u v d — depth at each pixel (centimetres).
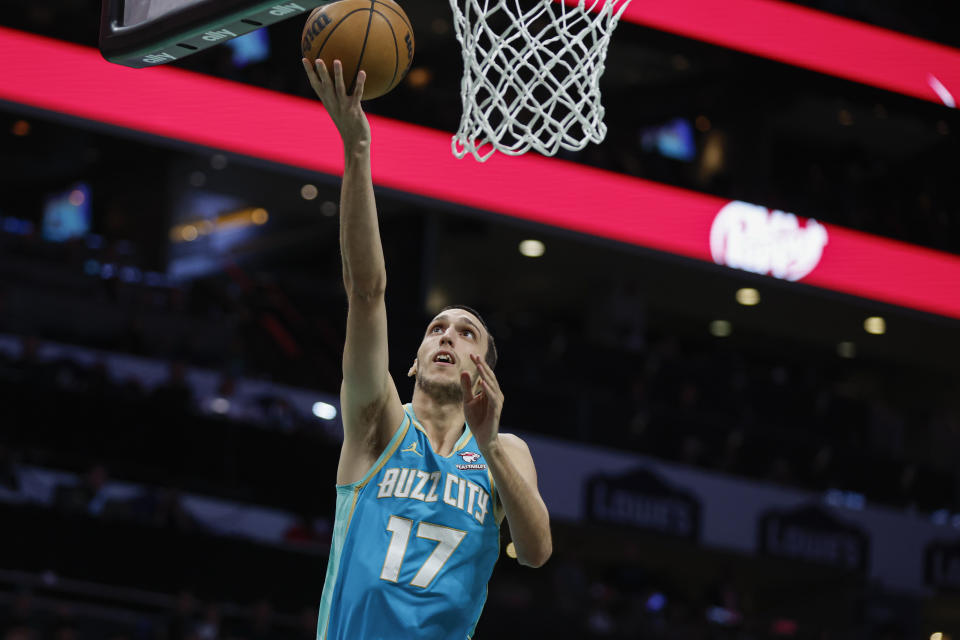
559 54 424
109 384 1353
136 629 1130
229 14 346
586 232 1450
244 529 1340
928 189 2000
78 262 1830
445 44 1867
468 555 341
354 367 338
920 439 1992
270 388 1528
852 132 1997
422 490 343
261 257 2297
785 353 2386
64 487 1229
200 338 1686
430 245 1986
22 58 1209
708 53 1731
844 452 1827
